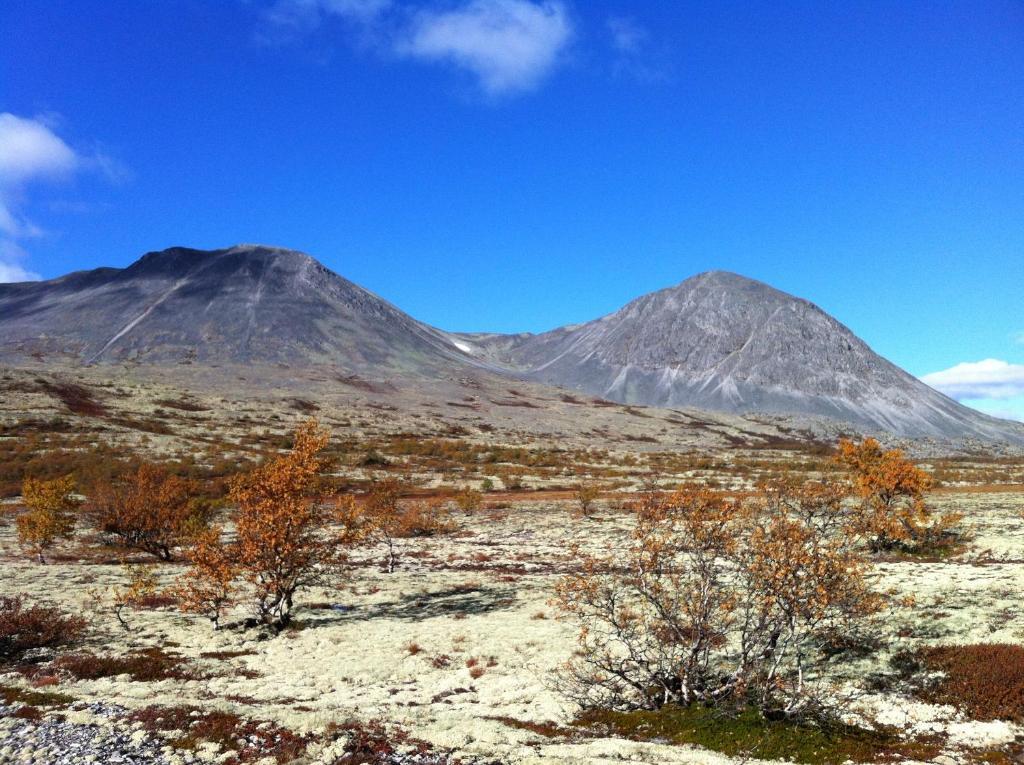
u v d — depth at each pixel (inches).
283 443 5462.6
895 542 1850.4
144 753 535.2
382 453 5644.7
